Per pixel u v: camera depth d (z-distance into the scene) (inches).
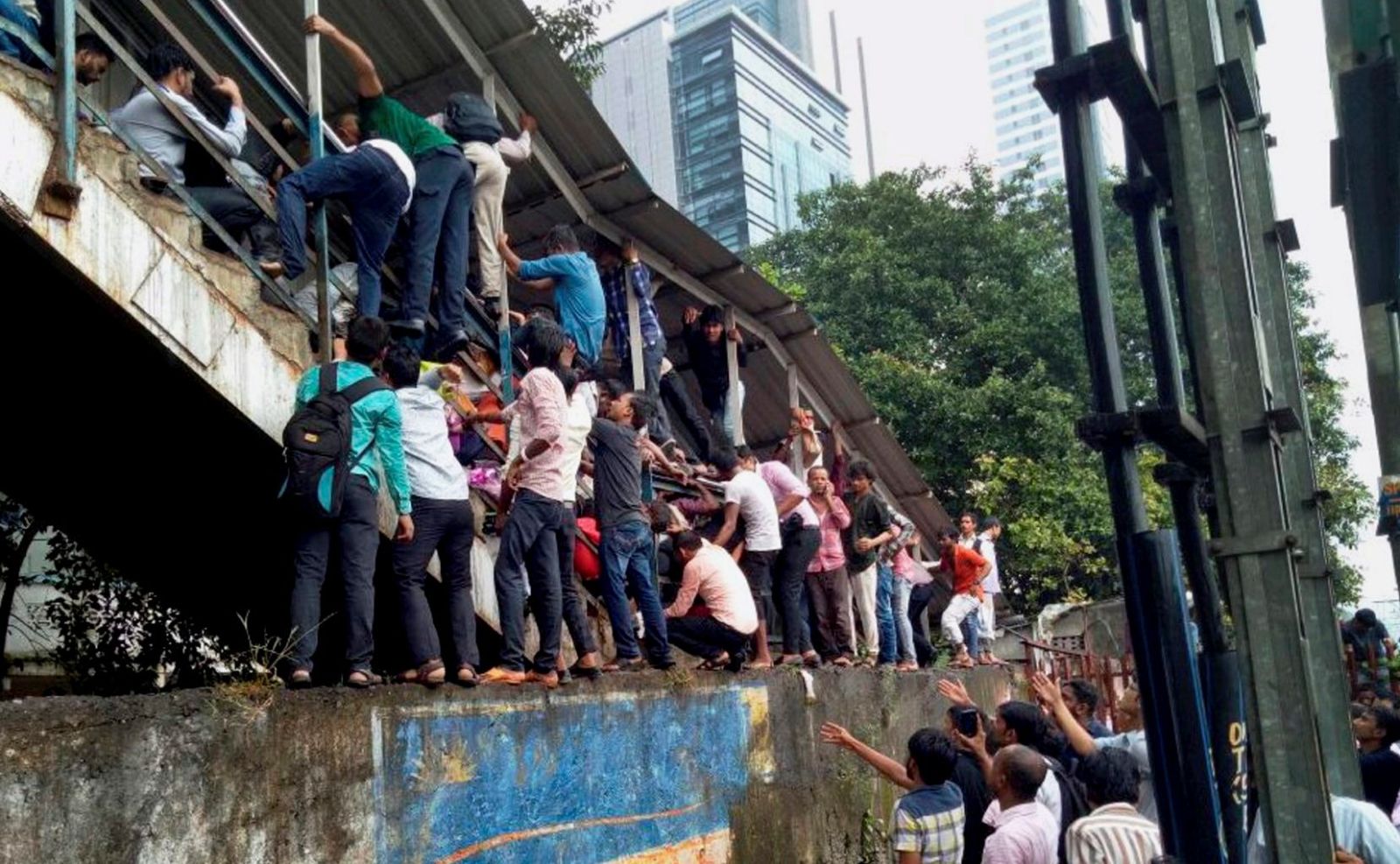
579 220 352.5
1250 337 118.5
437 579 226.5
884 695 384.2
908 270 884.0
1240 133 165.3
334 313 228.7
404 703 188.1
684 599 290.8
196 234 182.9
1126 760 178.2
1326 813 111.7
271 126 302.7
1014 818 183.5
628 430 268.5
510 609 220.8
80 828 133.3
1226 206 120.1
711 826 273.9
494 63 300.8
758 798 296.2
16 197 148.3
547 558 224.7
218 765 152.7
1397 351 175.2
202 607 251.8
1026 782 184.2
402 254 239.1
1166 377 135.0
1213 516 165.2
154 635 284.4
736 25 3526.1
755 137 3511.3
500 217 274.1
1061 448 781.9
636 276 359.9
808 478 372.8
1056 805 210.5
